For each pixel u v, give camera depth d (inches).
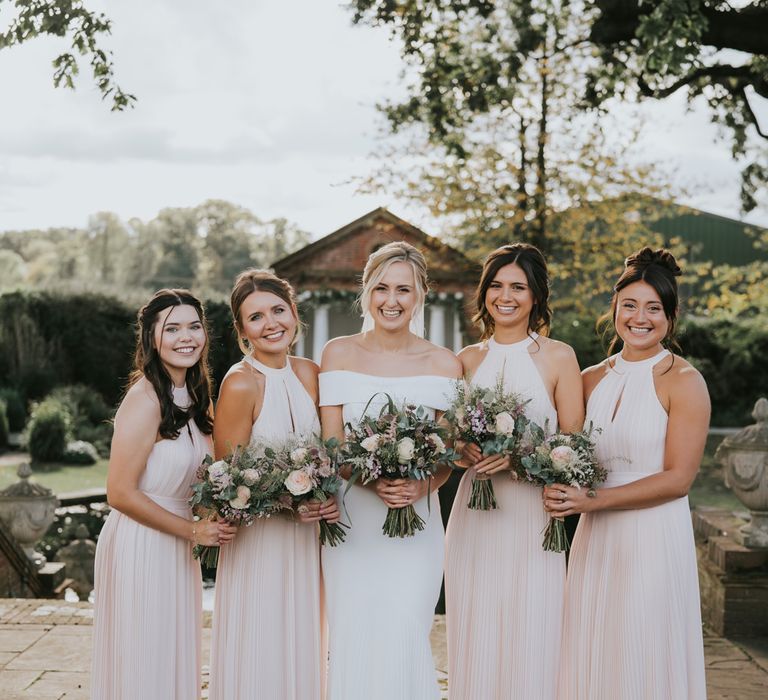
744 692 158.7
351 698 121.7
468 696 128.7
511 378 128.6
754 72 279.3
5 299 753.6
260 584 121.3
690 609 121.0
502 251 130.3
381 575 124.5
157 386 117.3
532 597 125.8
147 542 115.8
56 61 196.9
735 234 1018.7
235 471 112.0
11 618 195.8
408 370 128.6
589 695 124.6
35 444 577.9
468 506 124.7
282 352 125.9
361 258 759.7
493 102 346.6
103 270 2251.5
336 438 119.0
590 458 118.0
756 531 197.8
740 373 751.7
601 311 593.6
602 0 245.6
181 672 118.6
